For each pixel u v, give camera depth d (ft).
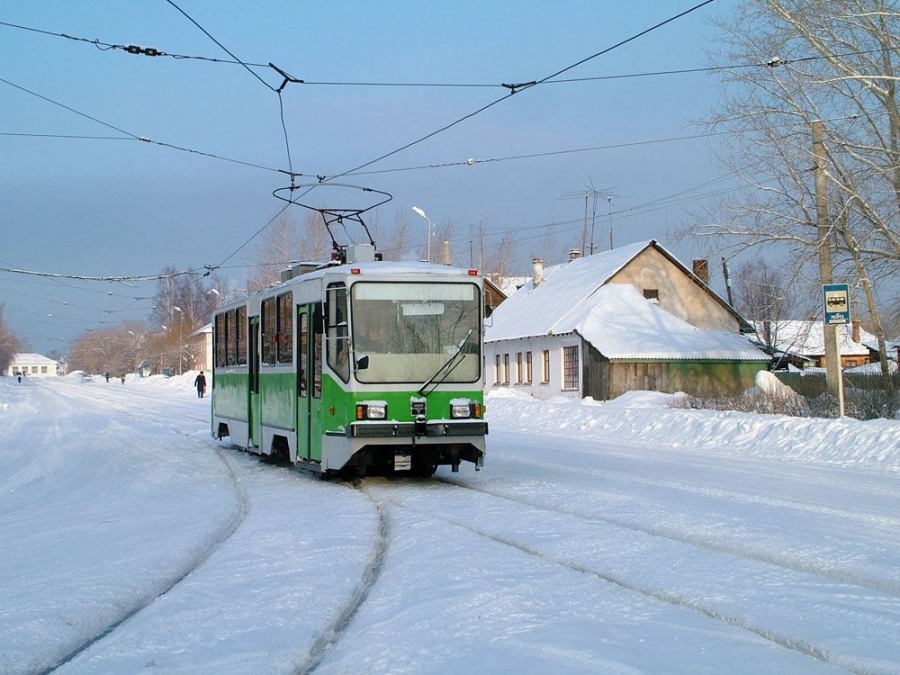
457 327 43.93
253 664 18.17
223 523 35.94
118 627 21.57
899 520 32.30
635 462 55.01
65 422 116.37
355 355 42.37
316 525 34.06
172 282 373.40
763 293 79.20
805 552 26.43
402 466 43.09
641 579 23.71
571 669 16.81
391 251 186.80
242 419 61.52
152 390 271.28
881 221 72.59
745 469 50.47
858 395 72.43
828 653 17.58
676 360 123.54
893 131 73.56
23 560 29.53
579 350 126.52
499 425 94.22
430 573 25.05
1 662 18.95
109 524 36.55
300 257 179.63
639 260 138.41
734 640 18.63
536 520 32.99
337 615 21.94
